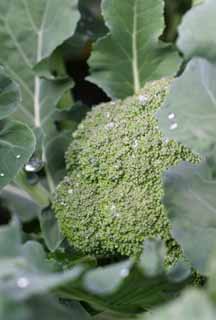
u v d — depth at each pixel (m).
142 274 0.69
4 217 1.02
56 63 0.96
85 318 0.73
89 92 1.07
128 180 0.83
